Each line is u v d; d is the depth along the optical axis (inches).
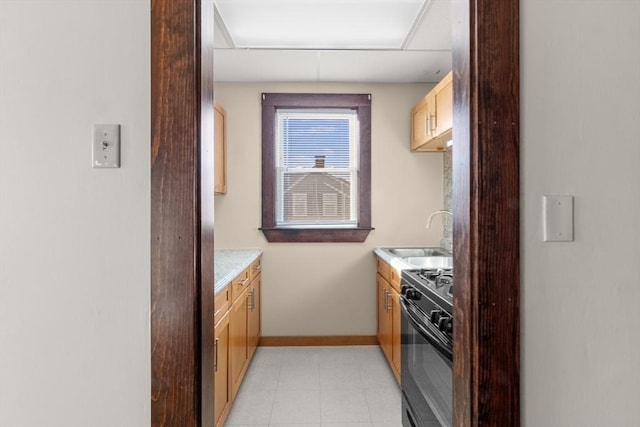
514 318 38.2
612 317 39.4
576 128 39.2
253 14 93.1
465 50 39.4
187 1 38.6
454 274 42.3
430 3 85.6
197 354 39.2
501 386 38.0
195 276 39.0
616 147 39.4
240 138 143.3
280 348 141.8
